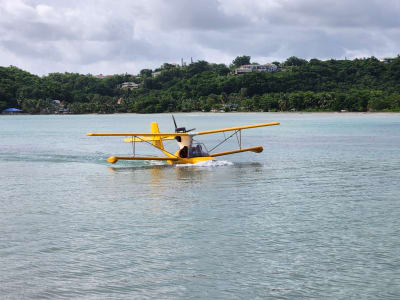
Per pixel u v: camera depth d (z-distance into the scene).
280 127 113.38
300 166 37.34
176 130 39.03
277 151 50.72
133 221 20.02
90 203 23.78
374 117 182.88
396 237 17.52
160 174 33.34
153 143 41.28
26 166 39.19
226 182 29.55
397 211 21.52
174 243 17.05
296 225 19.27
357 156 45.19
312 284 13.62
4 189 28.17
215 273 14.42
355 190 26.77
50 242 17.23
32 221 20.19
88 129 113.50
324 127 110.19
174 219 20.33
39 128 119.75
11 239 17.62
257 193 25.94
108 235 18.03
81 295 13.01
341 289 13.28
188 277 14.12
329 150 51.62
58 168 37.72
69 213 21.59
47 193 26.70
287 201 23.83
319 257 15.59
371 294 12.97
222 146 60.38
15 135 88.25
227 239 17.48
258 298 12.80
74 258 15.62
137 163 40.38
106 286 13.55
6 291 13.24
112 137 82.62
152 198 24.83
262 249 16.38
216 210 21.89
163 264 15.09
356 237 17.59
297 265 14.96
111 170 36.06
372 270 14.49
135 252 16.16
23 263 15.21
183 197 24.97
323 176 31.94
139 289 13.37
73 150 55.06
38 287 13.49
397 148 53.94
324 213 21.27
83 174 34.12
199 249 16.42
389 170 34.97
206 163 37.16
